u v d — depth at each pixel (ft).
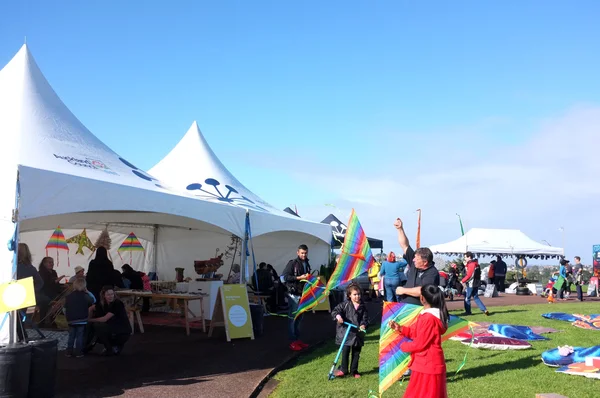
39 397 16.90
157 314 40.22
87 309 24.50
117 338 24.59
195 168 43.57
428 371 13.75
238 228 33.22
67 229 50.78
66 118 30.96
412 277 19.63
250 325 29.73
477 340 26.68
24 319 18.67
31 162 23.48
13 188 18.95
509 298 65.72
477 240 85.40
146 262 51.72
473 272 42.70
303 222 43.14
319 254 52.21
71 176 21.31
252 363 23.29
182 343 28.04
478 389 18.78
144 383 19.63
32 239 48.80
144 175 32.96
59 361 23.20
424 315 14.12
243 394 18.31
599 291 74.54
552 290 64.44
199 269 40.68
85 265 51.67
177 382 19.84
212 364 22.99
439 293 14.24
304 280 26.55
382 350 16.90
